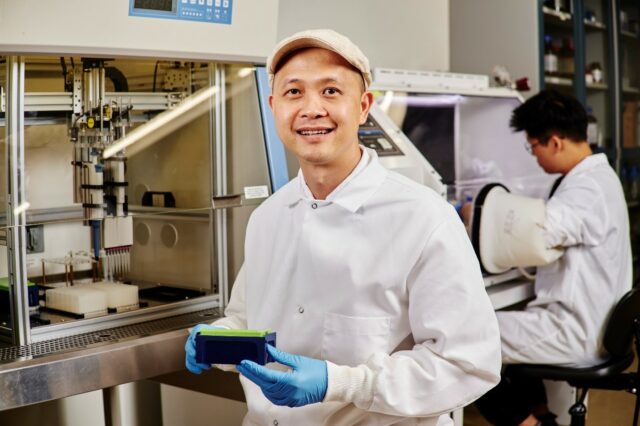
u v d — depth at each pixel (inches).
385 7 149.5
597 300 100.5
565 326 100.2
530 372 101.3
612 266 101.7
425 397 52.9
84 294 75.2
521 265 101.5
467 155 127.8
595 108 194.5
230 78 85.9
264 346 53.1
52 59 71.3
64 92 72.6
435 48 166.4
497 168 130.3
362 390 52.8
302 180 60.8
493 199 103.4
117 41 72.6
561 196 103.0
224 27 80.5
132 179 78.6
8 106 68.0
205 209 83.7
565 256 102.1
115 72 76.5
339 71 53.1
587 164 106.0
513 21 160.9
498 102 133.3
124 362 66.8
